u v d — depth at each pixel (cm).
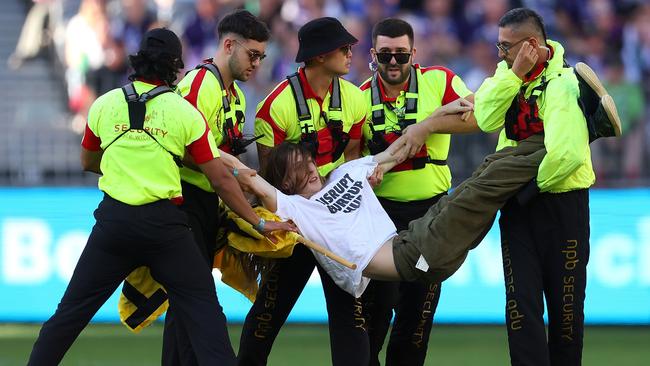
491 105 2288
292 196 2403
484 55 4853
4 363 3303
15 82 5091
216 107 2403
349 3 5000
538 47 2256
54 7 5234
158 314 2462
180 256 2278
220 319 2286
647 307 4122
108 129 2281
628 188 4172
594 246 4147
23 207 4162
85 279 2269
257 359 2506
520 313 2275
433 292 2581
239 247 2391
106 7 5025
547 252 2305
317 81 2495
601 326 4147
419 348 2639
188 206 2417
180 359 2414
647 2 4975
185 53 4969
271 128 2511
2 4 5441
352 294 2392
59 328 2259
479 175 2317
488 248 4153
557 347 2342
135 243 2253
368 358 2420
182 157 2286
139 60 2302
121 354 3538
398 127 2572
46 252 4153
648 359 3469
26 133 4466
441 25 4938
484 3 4956
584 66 2208
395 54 2502
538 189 2245
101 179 2295
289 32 4903
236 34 2403
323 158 2534
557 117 2212
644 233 4134
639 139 4447
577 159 2192
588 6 4988
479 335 3956
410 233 2359
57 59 5125
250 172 2378
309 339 3869
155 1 5112
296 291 2484
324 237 2370
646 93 4534
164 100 2277
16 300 4150
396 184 2595
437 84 2602
